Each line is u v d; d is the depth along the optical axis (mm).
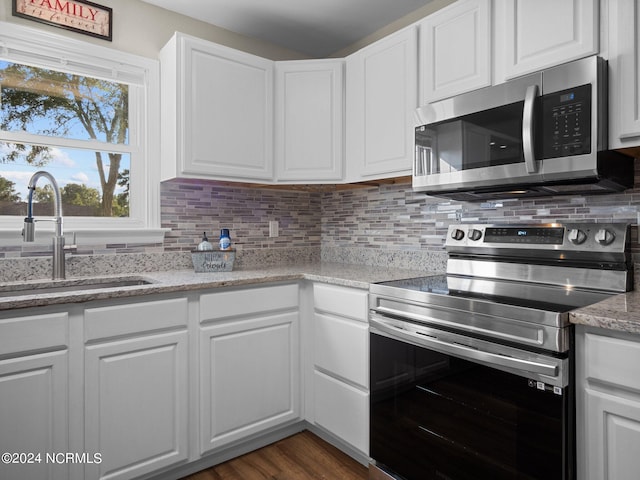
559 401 1113
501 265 1753
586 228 1517
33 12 1885
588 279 1497
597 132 1266
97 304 1510
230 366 1849
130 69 2141
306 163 2279
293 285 2062
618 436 1043
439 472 1433
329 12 2281
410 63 1895
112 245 2082
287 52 2738
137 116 2209
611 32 1293
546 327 1135
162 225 2234
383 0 2164
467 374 1348
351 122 2223
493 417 1273
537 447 1161
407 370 1553
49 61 1926
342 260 2688
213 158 2076
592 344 1086
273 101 2291
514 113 1460
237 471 1813
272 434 2055
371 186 2477
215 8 2242
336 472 1804
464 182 1613
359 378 1774
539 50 1453
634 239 1475
